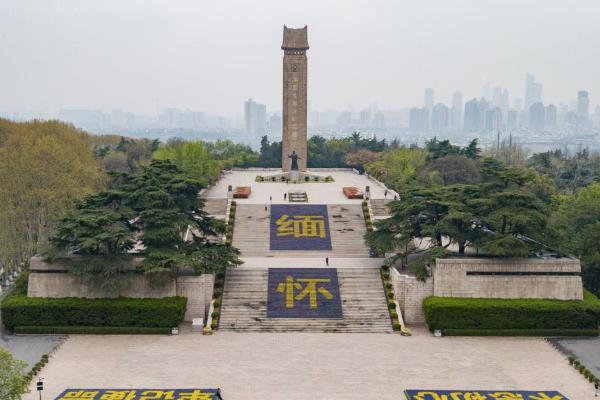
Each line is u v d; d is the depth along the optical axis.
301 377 71.69
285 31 156.38
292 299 92.88
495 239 89.56
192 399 64.75
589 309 87.62
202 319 88.19
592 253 98.62
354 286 96.00
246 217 118.69
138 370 73.19
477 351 81.06
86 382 69.44
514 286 91.44
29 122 170.38
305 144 160.00
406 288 91.75
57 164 117.00
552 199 141.00
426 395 66.62
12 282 112.12
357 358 77.75
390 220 98.19
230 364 75.31
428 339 85.44
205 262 92.31
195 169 150.12
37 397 65.19
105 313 86.50
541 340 86.00
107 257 88.06
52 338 84.56
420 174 169.12
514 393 67.62
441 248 92.81
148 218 90.25
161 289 90.38
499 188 97.88
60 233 86.94
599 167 185.75
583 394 67.81
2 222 106.31
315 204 124.00
